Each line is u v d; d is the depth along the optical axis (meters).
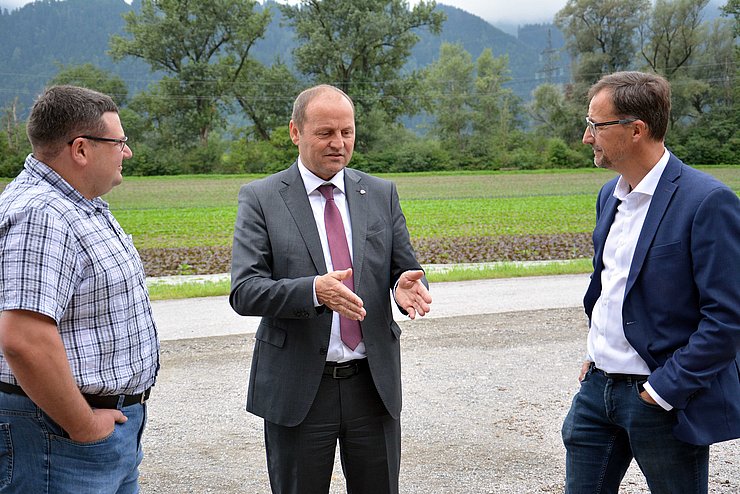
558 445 5.11
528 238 20.47
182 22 73.94
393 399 3.26
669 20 72.19
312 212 3.25
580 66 76.12
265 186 3.29
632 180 2.93
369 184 3.44
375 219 3.34
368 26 68.81
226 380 6.97
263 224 3.21
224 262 17.05
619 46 75.19
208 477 4.66
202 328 9.38
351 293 2.84
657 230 2.80
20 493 2.51
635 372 2.89
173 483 4.57
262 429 5.59
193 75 73.62
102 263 2.51
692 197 2.72
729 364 2.79
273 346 3.21
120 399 2.60
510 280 13.20
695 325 2.77
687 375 2.65
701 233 2.67
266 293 2.95
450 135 90.94
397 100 73.62
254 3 74.81
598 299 3.07
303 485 3.22
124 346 2.59
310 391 3.12
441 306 10.62
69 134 2.50
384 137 73.00
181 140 74.62
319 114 3.14
